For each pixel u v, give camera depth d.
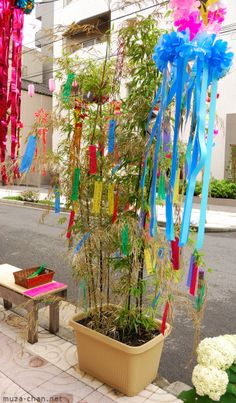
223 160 12.31
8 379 2.16
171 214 1.40
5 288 2.80
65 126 2.13
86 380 2.19
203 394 1.61
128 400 2.02
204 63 1.29
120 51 1.93
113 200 1.96
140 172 1.94
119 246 2.07
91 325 2.24
